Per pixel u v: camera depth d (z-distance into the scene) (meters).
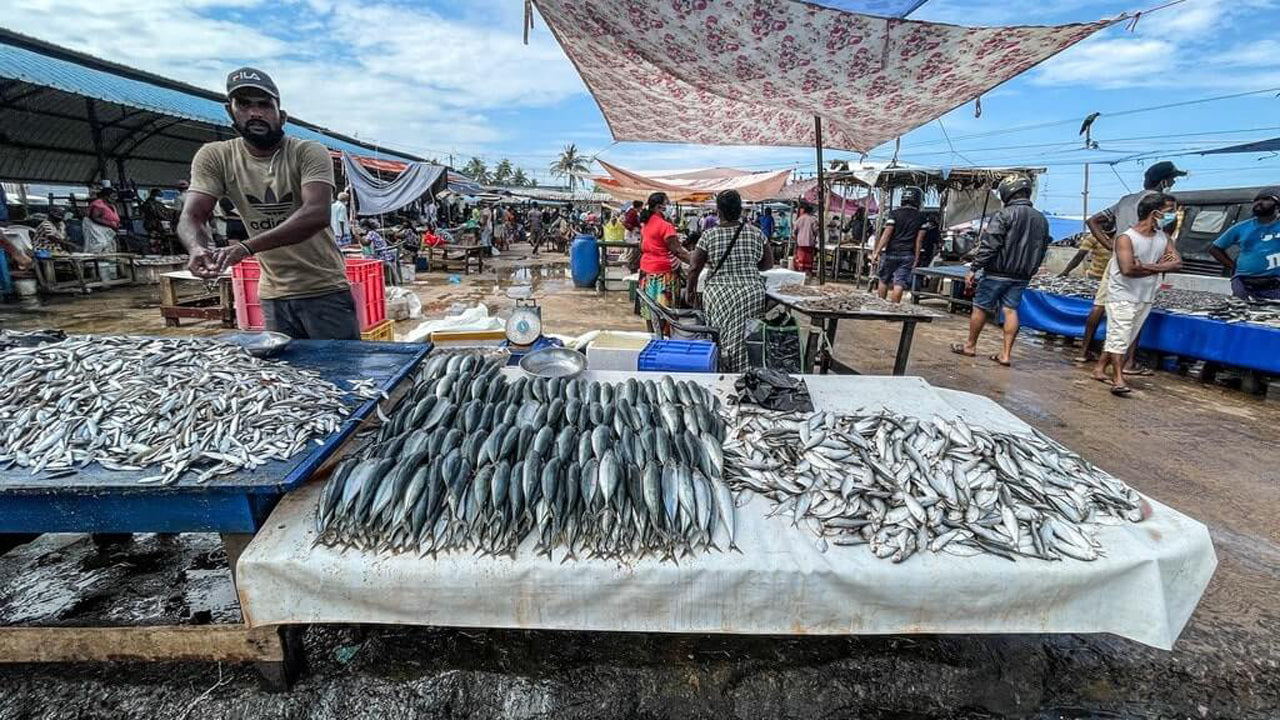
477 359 3.02
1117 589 1.83
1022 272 6.24
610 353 3.79
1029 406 5.11
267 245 2.80
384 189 13.05
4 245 8.61
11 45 8.17
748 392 2.86
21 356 2.34
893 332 8.29
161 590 2.55
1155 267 5.15
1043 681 2.16
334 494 1.89
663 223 6.60
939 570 1.79
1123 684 2.15
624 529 1.87
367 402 2.40
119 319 7.55
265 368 2.45
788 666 2.17
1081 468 2.34
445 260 14.43
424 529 1.85
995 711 2.09
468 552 1.81
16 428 1.93
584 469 2.02
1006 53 3.28
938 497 2.07
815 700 2.08
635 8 3.06
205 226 2.98
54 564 2.70
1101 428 4.61
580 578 1.77
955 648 2.27
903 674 2.16
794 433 2.47
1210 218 8.53
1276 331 5.25
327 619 1.81
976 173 12.00
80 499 1.76
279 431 2.03
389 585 1.76
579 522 1.90
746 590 1.80
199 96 11.80
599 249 11.62
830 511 2.02
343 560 1.76
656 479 1.97
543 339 4.32
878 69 3.54
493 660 2.14
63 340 2.82
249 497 1.81
